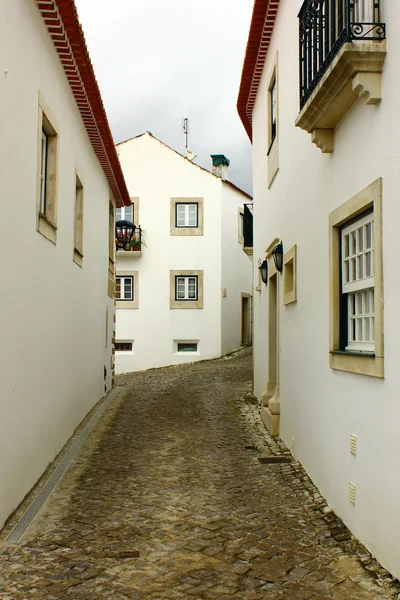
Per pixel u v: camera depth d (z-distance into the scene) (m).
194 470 6.70
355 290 4.69
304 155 6.49
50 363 6.72
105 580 3.84
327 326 5.39
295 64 7.07
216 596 3.61
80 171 9.02
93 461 7.12
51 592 3.66
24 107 5.32
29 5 5.50
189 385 14.59
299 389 6.77
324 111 4.79
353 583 3.76
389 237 3.79
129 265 21.36
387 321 3.82
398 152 3.65
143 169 21.52
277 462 6.99
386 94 3.87
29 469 5.68
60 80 7.16
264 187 10.39
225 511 5.27
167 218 21.41
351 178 4.64
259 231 11.26
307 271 6.29
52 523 4.93
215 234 21.39
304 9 5.48
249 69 10.55
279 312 8.41
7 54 4.73
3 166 4.62
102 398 12.58
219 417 10.14
